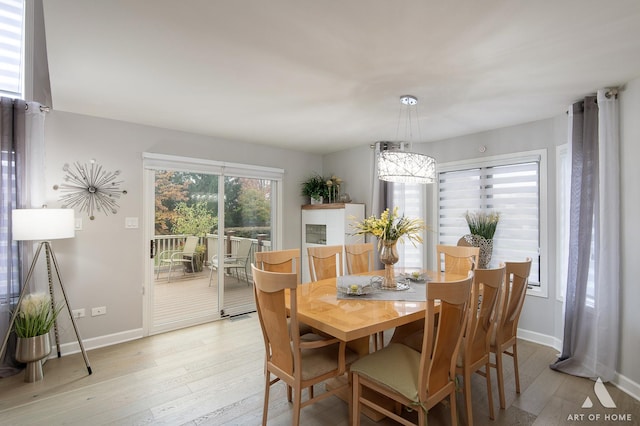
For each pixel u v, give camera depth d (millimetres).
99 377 2693
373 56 2082
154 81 2479
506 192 3750
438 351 1688
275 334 1890
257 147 4633
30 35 2941
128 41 1912
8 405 2301
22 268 2771
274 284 1781
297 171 5105
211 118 3412
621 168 2555
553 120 3361
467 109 3109
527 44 1923
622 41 1888
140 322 3572
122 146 3494
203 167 4070
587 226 2734
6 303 2678
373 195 4512
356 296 2391
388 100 2865
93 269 3311
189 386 2555
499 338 2281
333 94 2732
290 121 3514
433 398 1704
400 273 3254
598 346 2621
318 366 1913
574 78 2406
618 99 2572
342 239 4422
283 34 1834
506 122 3539
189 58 2121
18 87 2893
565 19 1671
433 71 2289
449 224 4250
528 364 2949
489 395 2168
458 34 1820
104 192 3385
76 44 1943
